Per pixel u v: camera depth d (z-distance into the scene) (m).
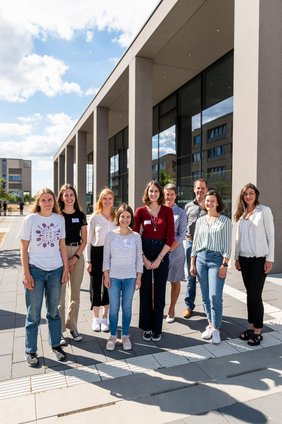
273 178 6.94
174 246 3.90
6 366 3.21
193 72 13.55
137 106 12.31
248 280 3.79
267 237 3.67
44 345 3.65
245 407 2.57
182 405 2.60
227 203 11.61
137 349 3.57
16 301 5.36
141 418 2.45
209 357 3.39
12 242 12.65
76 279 3.81
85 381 2.94
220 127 12.24
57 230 3.34
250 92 6.93
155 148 17.67
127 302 3.61
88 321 4.41
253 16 6.84
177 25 10.10
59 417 2.46
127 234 3.68
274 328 4.12
